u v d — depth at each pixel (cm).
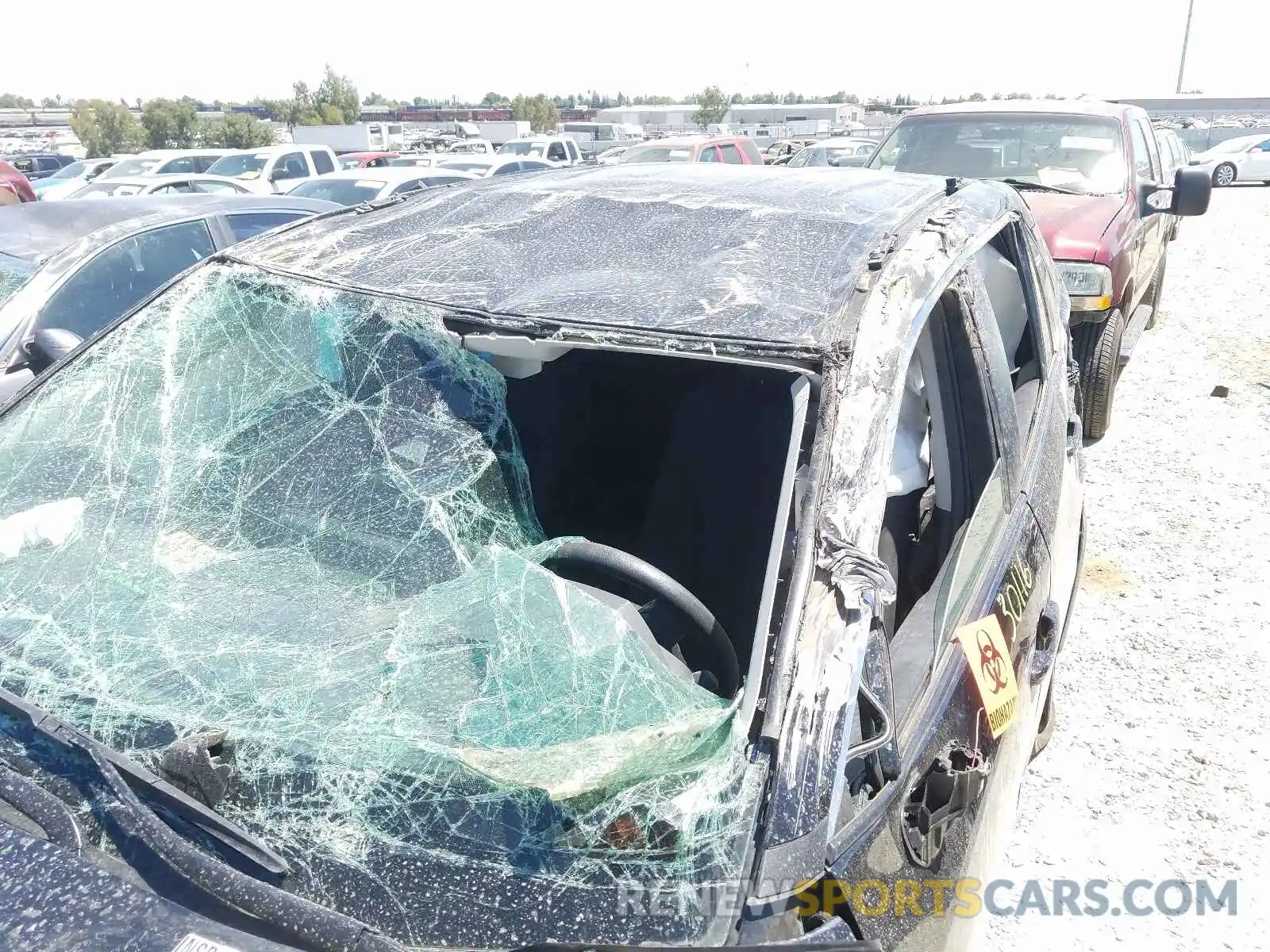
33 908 121
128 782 135
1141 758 305
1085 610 389
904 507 211
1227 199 1986
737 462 203
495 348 177
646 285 183
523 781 132
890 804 134
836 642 131
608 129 4119
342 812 133
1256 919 245
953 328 208
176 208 494
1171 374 687
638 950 110
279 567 179
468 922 120
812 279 179
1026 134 630
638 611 161
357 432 196
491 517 184
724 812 121
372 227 236
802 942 110
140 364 217
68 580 179
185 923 119
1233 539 446
